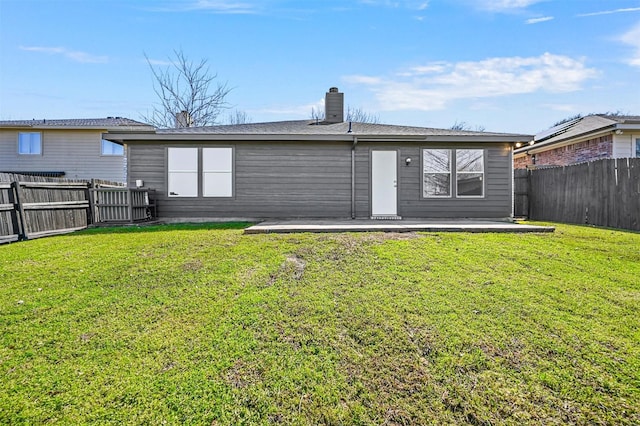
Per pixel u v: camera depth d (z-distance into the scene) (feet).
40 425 6.33
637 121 38.01
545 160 51.42
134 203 27.99
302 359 8.18
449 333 9.14
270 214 31.30
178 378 7.55
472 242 18.62
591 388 7.20
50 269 14.53
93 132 49.57
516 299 11.17
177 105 74.84
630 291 11.87
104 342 8.91
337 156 31.45
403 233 21.18
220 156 31.19
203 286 12.42
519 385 7.31
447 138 30.12
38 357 8.29
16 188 21.11
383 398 7.02
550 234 21.27
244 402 6.91
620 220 25.68
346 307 10.62
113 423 6.39
